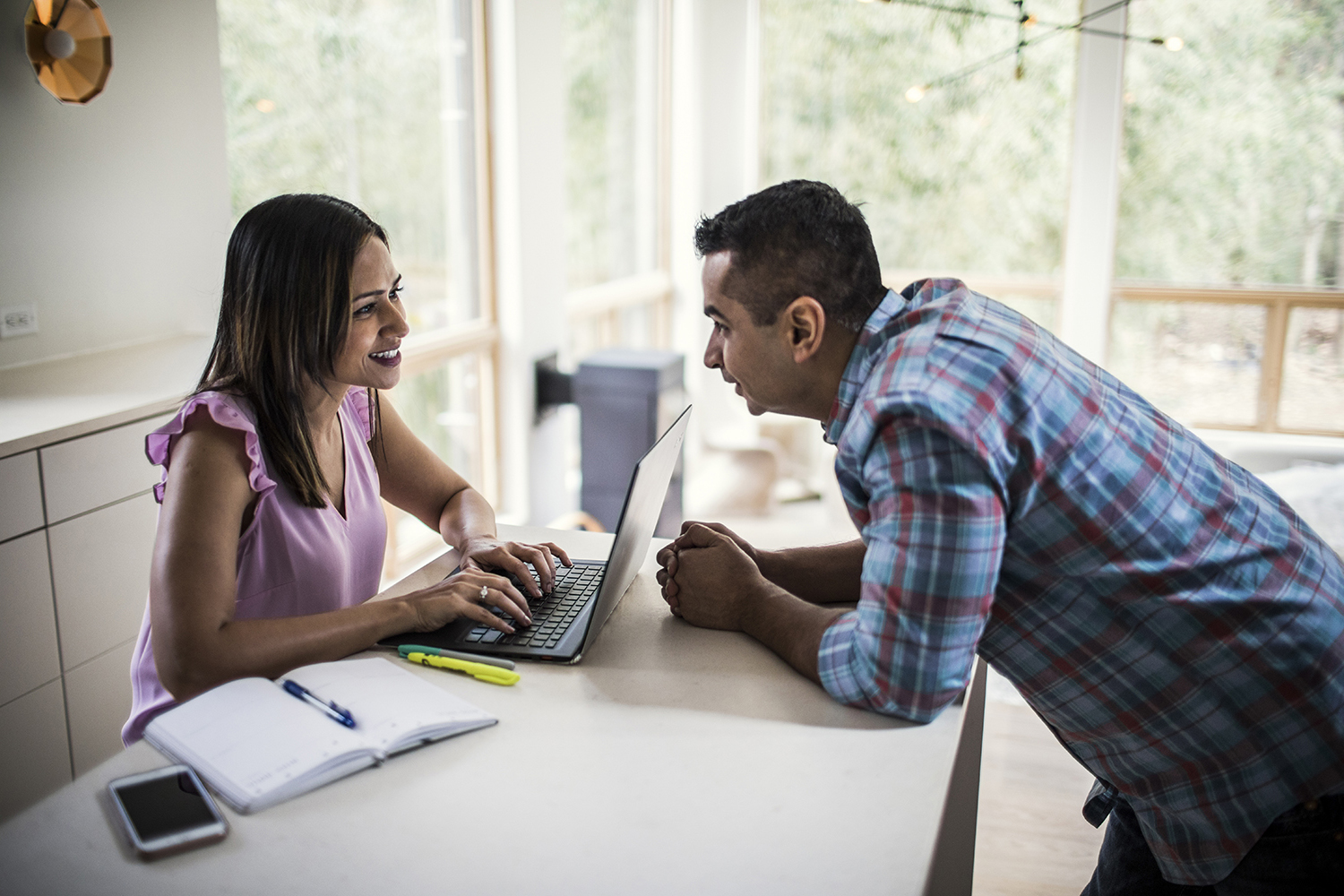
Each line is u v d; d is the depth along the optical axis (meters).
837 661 1.06
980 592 0.93
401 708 1.01
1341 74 4.34
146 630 1.36
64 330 2.49
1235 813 1.02
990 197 4.98
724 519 4.73
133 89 2.57
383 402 1.64
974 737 1.25
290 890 0.79
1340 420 4.60
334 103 3.09
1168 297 4.70
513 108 3.71
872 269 1.05
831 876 0.81
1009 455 0.93
